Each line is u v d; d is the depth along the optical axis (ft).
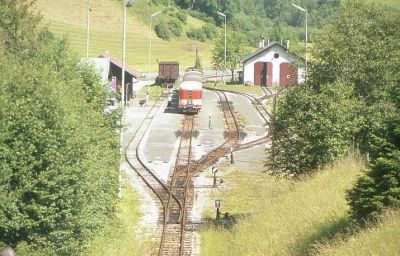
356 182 119.65
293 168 185.78
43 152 122.21
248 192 207.10
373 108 172.04
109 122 171.01
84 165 127.03
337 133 170.81
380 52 185.16
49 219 121.49
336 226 126.82
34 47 169.78
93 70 171.12
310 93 178.91
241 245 149.28
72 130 127.34
